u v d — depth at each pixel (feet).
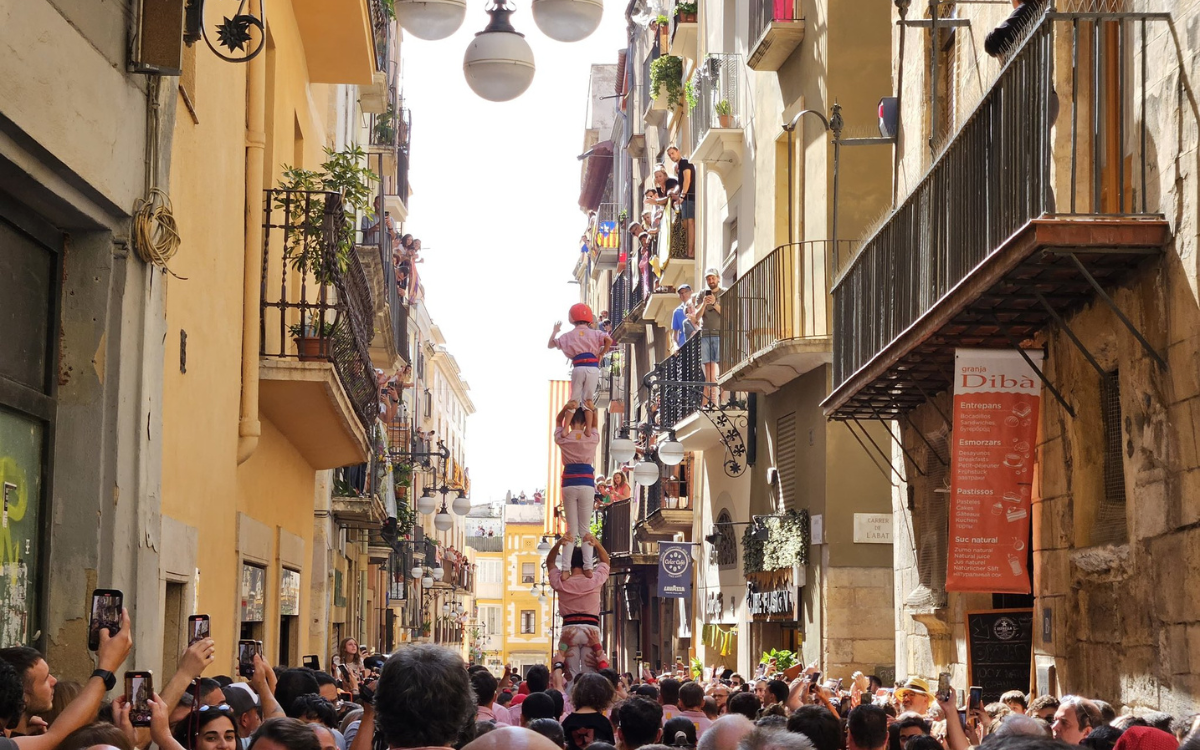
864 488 68.13
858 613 67.26
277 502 52.24
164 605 31.45
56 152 24.31
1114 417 36.11
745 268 84.69
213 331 37.70
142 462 28.48
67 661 26.86
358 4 52.54
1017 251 32.78
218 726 19.51
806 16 72.79
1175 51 31.78
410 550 172.04
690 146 101.60
